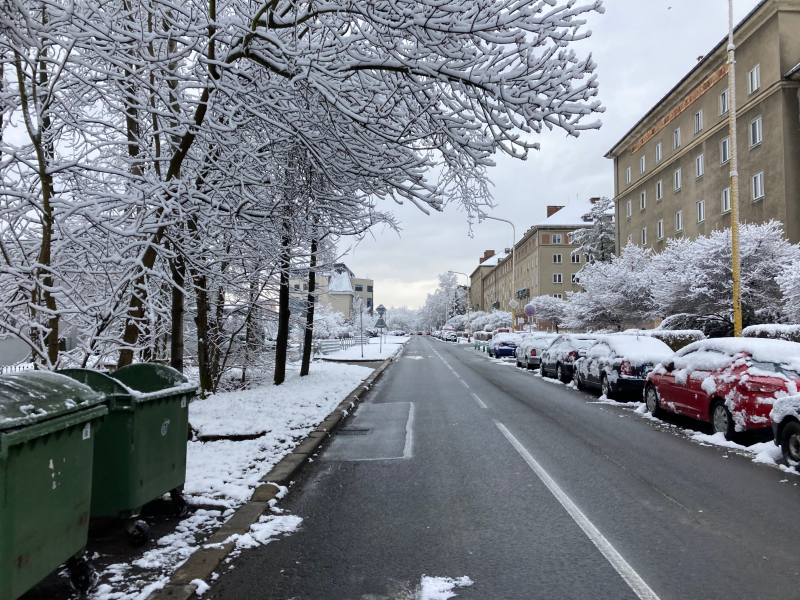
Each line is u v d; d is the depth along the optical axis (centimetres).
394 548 454
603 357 1458
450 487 635
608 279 3192
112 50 653
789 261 2042
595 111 612
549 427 1020
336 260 1358
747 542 458
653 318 3116
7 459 294
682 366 1028
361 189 836
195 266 830
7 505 294
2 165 659
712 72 3297
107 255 741
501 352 3525
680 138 3703
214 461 701
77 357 831
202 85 718
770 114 2744
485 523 512
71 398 359
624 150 4753
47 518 326
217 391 1467
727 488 621
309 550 451
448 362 3122
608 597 363
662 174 3991
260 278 1285
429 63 636
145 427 456
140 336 1081
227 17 670
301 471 715
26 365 788
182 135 721
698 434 941
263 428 900
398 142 670
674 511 540
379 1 592
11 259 748
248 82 766
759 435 819
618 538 470
